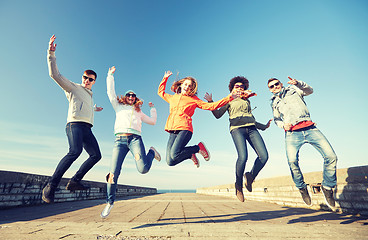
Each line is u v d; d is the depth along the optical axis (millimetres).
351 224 2639
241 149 2963
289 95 3162
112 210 4508
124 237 1936
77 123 2666
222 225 2570
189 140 3002
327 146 2734
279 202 6020
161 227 2438
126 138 2797
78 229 2305
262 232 2146
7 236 1940
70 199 7109
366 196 3256
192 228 2375
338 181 3852
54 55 2576
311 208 4574
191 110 3047
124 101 2992
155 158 3180
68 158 2488
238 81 3652
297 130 2963
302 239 1839
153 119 3326
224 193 12398
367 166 3244
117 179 2711
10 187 4668
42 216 3535
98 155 2852
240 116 3143
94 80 3039
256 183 7883
